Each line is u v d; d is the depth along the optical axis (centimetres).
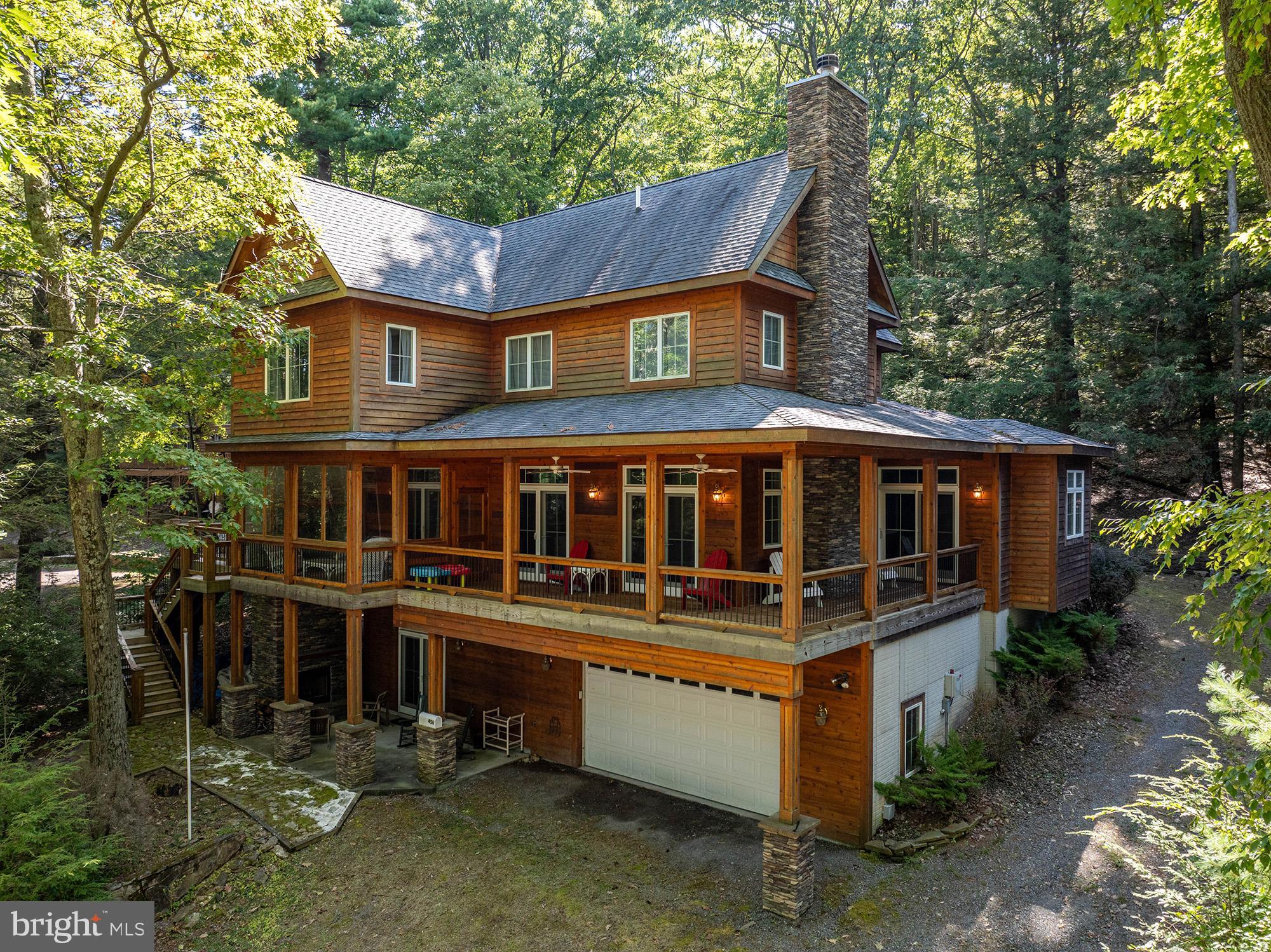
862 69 3144
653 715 1415
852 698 1182
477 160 3028
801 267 1520
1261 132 558
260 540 1661
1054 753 1420
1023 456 1664
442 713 1442
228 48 1262
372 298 1480
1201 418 2584
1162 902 739
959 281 2722
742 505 1359
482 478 1728
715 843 1173
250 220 1469
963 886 1037
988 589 1608
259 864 1115
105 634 1248
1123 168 2428
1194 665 1836
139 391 1259
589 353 1584
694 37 3769
